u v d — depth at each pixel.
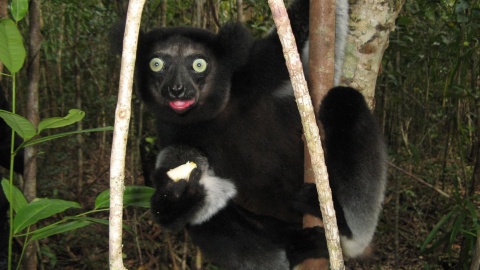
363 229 0.97
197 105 1.06
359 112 0.93
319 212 0.95
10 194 0.84
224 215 1.06
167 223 1.03
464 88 1.36
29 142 0.82
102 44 2.09
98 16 1.78
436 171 1.82
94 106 2.19
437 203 1.72
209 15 1.32
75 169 2.07
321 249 0.96
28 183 1.08
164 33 1.07
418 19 1.55
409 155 1.67
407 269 1.49
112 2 1.53
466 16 1.25
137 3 0.53
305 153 0.86
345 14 0.97
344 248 1.00
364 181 0.94
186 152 1.06
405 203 1.62
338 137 0.93
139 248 1.42
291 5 1.03
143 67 1.07
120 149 0.54
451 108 1.79
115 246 0.55
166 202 1.02
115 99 1.90
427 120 1.81
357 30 0.94
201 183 1.05
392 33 1.47
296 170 1.06
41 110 2.19
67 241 1.51
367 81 0.95
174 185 1.02
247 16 1.69
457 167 1.78
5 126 1.07
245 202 1.10
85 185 1.91
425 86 1.71
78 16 1.77
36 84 1.10
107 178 2.02
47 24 1.91
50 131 2.07
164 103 1.06
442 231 1.53
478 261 1.12
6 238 1.09
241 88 1.06
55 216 1.62
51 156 1.95
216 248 1.06
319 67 0.83
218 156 1.08
